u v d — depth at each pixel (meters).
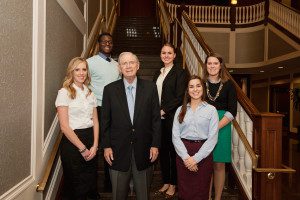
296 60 10.11
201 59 4.67
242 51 12.15
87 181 2.65
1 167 1.89
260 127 2.82
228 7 12.15
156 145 2.49
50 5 2.90
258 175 2.86
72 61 2.60
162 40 8.45
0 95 1.86
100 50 3.36
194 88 2.63
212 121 2.62
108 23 8.53
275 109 14.75
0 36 1.85
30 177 2.38
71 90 2.55
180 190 2.69
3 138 1.91
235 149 3.21
